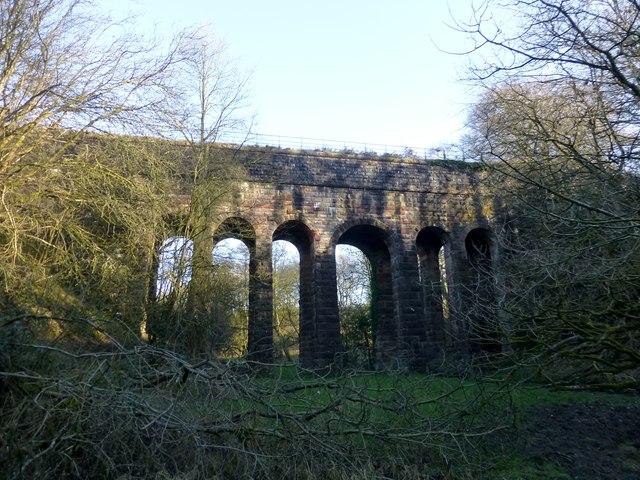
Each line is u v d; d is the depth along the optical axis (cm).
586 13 841
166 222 1723
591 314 993
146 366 811
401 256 2422
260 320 2175
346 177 2427
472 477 810
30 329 778
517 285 1074
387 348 2455
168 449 714
